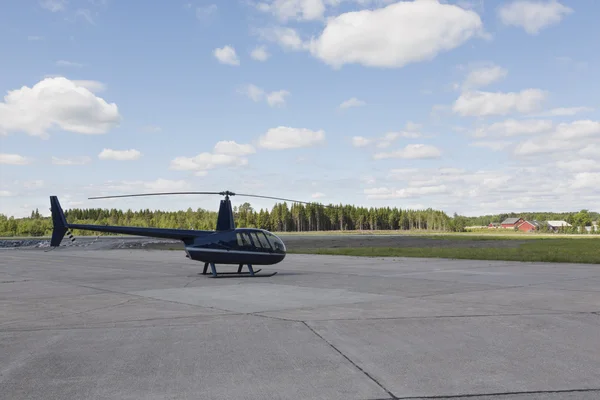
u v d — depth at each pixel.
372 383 5.36
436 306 10.94
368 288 14.73
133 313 10.41
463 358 6.40
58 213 20.16
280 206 182.00
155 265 26.94
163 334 8.09
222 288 15.24
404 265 24.45
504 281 16.38
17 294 14.10
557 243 53.66
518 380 5.43
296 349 6.96
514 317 9.43
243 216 176.75
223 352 6.81
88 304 11.90
